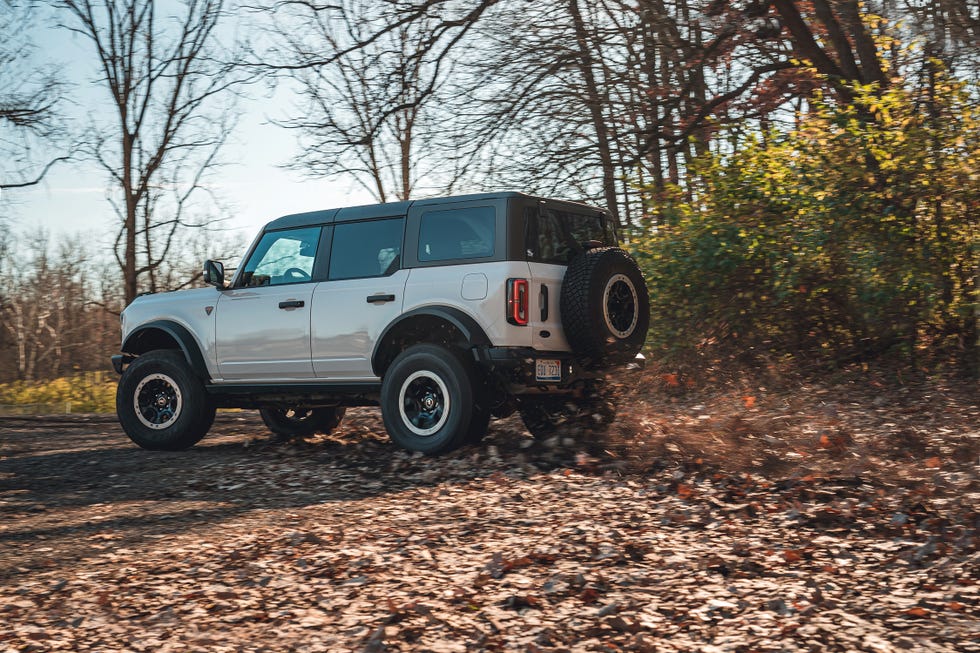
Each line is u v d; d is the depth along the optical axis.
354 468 7.68
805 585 4.23
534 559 4.75
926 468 6.70
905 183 11.59
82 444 10.37
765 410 10.10
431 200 8.13
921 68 14.23
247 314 8.89
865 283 11.68
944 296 11.88
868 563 4.55
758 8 14.87
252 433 11.12
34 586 4.55
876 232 11.88
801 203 12.17
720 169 12.79
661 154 18.30
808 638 3.59
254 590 4.39
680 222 12.86
